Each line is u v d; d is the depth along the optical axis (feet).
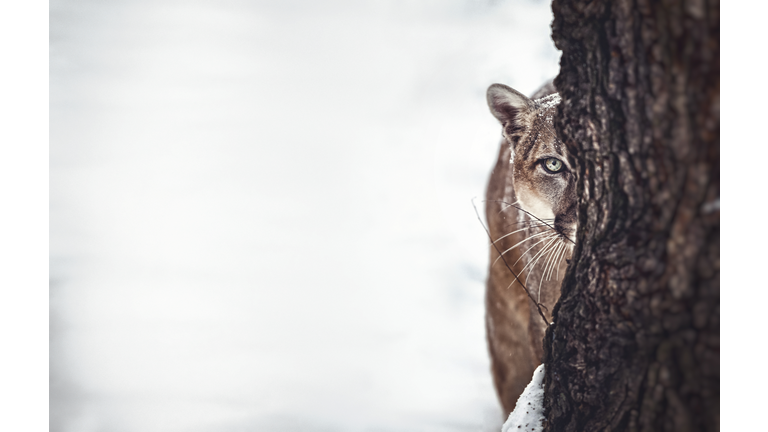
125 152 11.67
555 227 10.94
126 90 11.66
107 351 11.62
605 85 9.85
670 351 9.59
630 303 9.80
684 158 9.19
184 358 11.64
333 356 11.66
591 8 9.87
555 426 10.07
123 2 11.64
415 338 11.66
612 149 9.86
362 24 11.67
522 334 11.25
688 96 9.05
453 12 11.60
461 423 11.59
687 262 9.25
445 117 11.62
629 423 9.82
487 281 11.51
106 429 11.59
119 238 11.65
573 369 9.99
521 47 11.53
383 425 11.62
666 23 9.15
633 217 9.82
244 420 11.62
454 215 11.60
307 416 11.63
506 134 11.07
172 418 11.62
